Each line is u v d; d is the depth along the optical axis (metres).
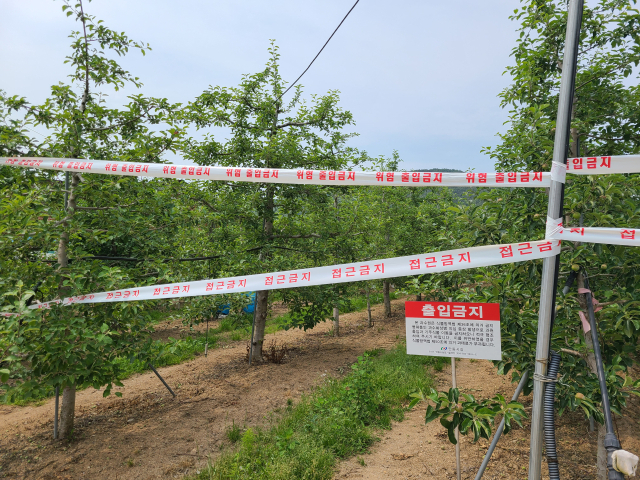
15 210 3.93
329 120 8.56
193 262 6.69
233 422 5.19
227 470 4.16
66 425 5.05
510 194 4.23
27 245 4.20
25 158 4.10
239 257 7.46
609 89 4.98
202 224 8.48
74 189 4.74
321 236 8.72
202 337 11.22
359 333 11.68
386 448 4.68
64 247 4.84
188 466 4.39
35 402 6.61
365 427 5.11
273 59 8.44
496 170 4.77
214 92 8.16
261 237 8.48
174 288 3.90
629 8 4.39
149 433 5.20
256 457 4.44
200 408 6.06
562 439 4.73
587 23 4.58
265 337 11.69
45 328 3.90
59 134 4.60
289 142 7.65
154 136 4.87
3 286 3.84
